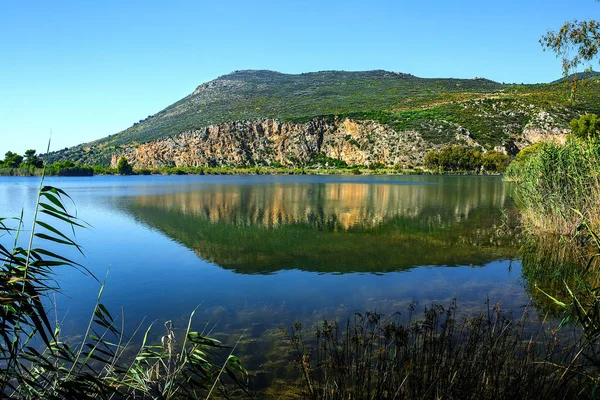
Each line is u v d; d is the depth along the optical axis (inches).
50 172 3969.0
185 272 475.8
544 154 608.1
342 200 1342.3
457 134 4562.0
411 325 285.3
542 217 636.1
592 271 447.2
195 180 3208.7
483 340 223.5
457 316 315.9
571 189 564.4
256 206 1168.8
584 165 538.9
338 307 352.5
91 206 1181.7
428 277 446.9
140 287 416.8
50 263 157.8
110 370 199.5
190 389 213.9
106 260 538.3
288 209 1091.9
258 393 210.5
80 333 294.5
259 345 272.2
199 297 384.5
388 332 215.6
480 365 198.1
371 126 5447.8
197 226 812.6
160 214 1000.9
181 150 6146.7
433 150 4485.7
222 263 519.8
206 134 6166.3
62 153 7559.1
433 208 1098.7
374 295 385.1
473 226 789.2
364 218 911.7
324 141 5802.2
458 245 613.0
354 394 190.9
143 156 6245.1
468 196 1456.7
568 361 221.9
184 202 1295.5
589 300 283.9
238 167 5787.4
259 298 380.8
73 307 355.6
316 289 406.9
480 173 3971.5
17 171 3745.1
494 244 612.4
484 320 270.8
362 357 226.1
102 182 2824.8
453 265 498.6
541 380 197.8
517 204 1140.5
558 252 534.0
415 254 560.7
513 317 310.8
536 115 4571.9
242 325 312.2
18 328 146.1
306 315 333.4
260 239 677.3
